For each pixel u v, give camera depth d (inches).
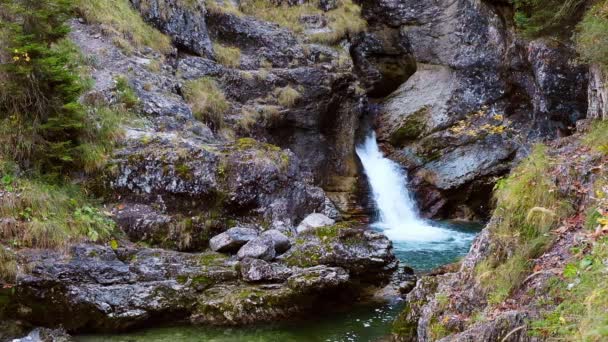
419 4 684.1
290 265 293.4
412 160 627.5
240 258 296.4
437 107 639.8
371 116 666.8
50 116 313.3
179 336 258.2
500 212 234.8
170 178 328.5
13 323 244.1
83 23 439.2
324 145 577.3
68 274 257.8
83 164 322.7
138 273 275.4
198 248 321.7
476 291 213.2
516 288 202.2
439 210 603.5
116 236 301.0
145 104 394.6
